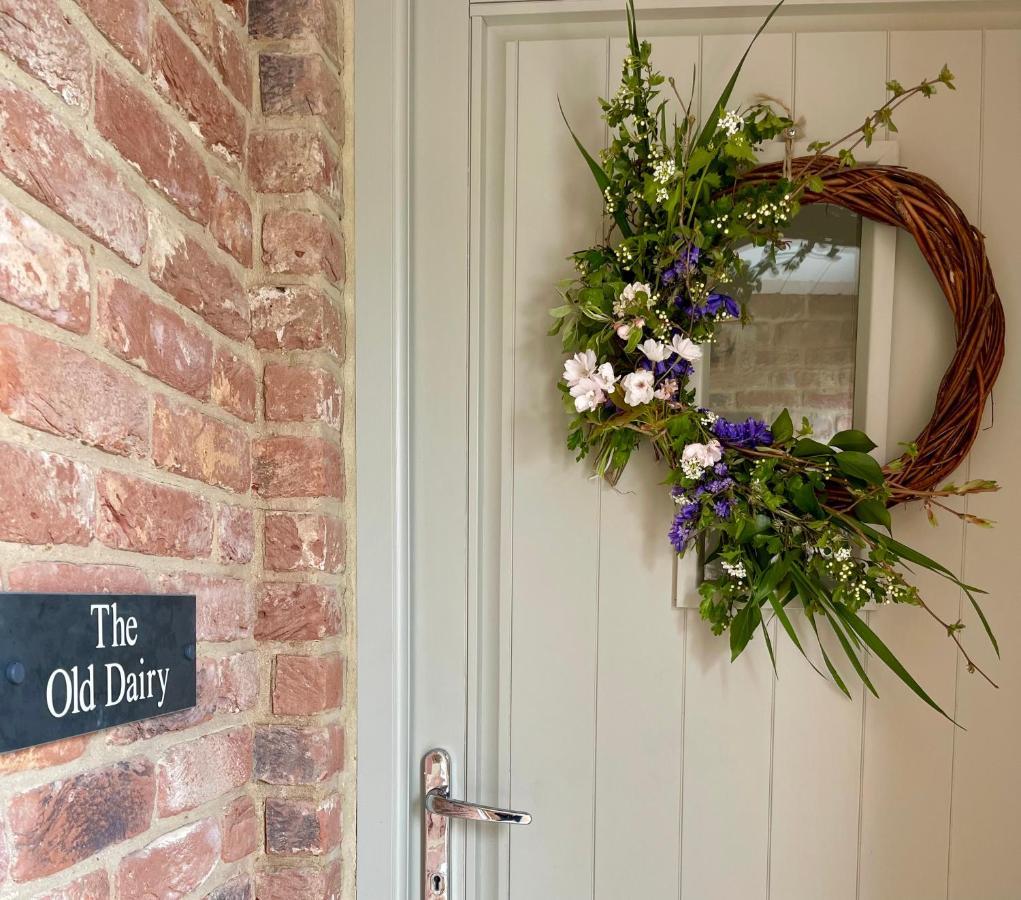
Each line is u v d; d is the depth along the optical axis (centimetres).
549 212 121
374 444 117
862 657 116
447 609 122
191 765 89
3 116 61
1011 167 114
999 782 114
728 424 108
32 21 64
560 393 121
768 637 113
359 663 118
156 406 82
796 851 117
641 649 119
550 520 121
